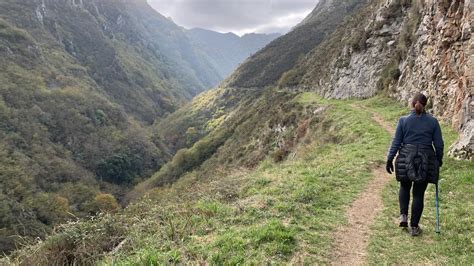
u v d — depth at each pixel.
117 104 157.62
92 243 6.75
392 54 37.16
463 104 13.33
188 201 9.85
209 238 6.40
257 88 115.38
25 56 133.00
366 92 38.34
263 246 5.70
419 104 5.80
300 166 13.88
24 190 67.25
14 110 95.88
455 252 5.33
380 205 7.88
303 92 62.12
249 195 9.78
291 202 8.12
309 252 5.57
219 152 65.38
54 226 7.31
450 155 11.20
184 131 129.38
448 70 17.89
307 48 113.75
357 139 17.98
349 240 6.05
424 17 25.69
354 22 57.59
